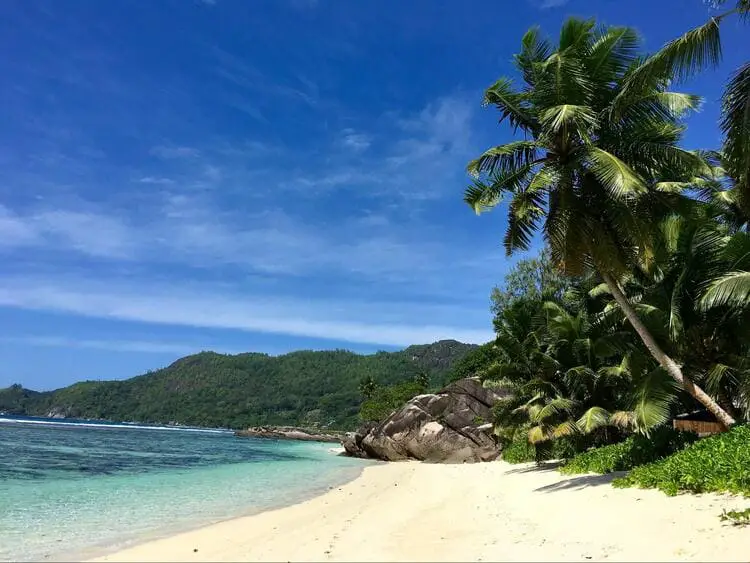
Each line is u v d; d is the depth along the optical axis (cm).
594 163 1430
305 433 10419
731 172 1205
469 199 1670
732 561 670
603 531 916
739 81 1064
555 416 2306
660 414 1479
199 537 1080
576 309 2597
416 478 2453
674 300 1516
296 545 955
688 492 1135
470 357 5688
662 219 1634
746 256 1459
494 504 1412
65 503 1538
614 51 1515
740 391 1495
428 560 777
